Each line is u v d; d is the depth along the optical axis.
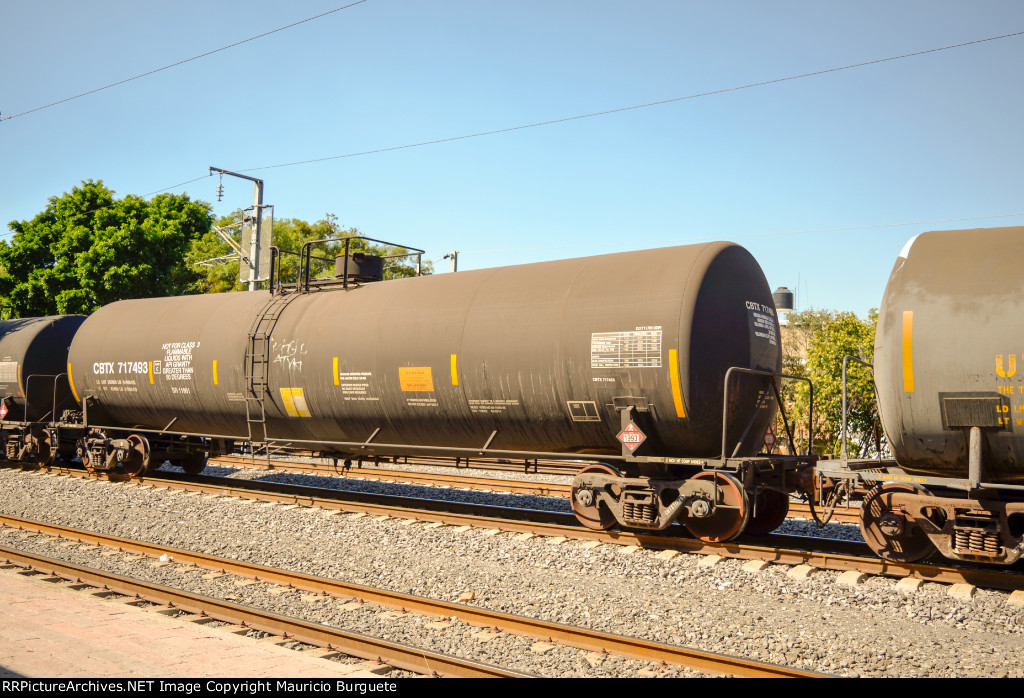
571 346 10.52
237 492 14.66
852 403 19.33
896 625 7.18
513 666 5.86
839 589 8.27
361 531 11.23
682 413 9.85
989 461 8.19
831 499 9.68
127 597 7.72
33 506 13.65
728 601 7.95
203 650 5.99
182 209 53.62
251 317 14.68
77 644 6.07
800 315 26.88
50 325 19.20
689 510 9.95
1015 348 7.76
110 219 42.50
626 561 9.47
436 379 11.73
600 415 10.46
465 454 12.38
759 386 10.64
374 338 12.53
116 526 11.77
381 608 7.40
